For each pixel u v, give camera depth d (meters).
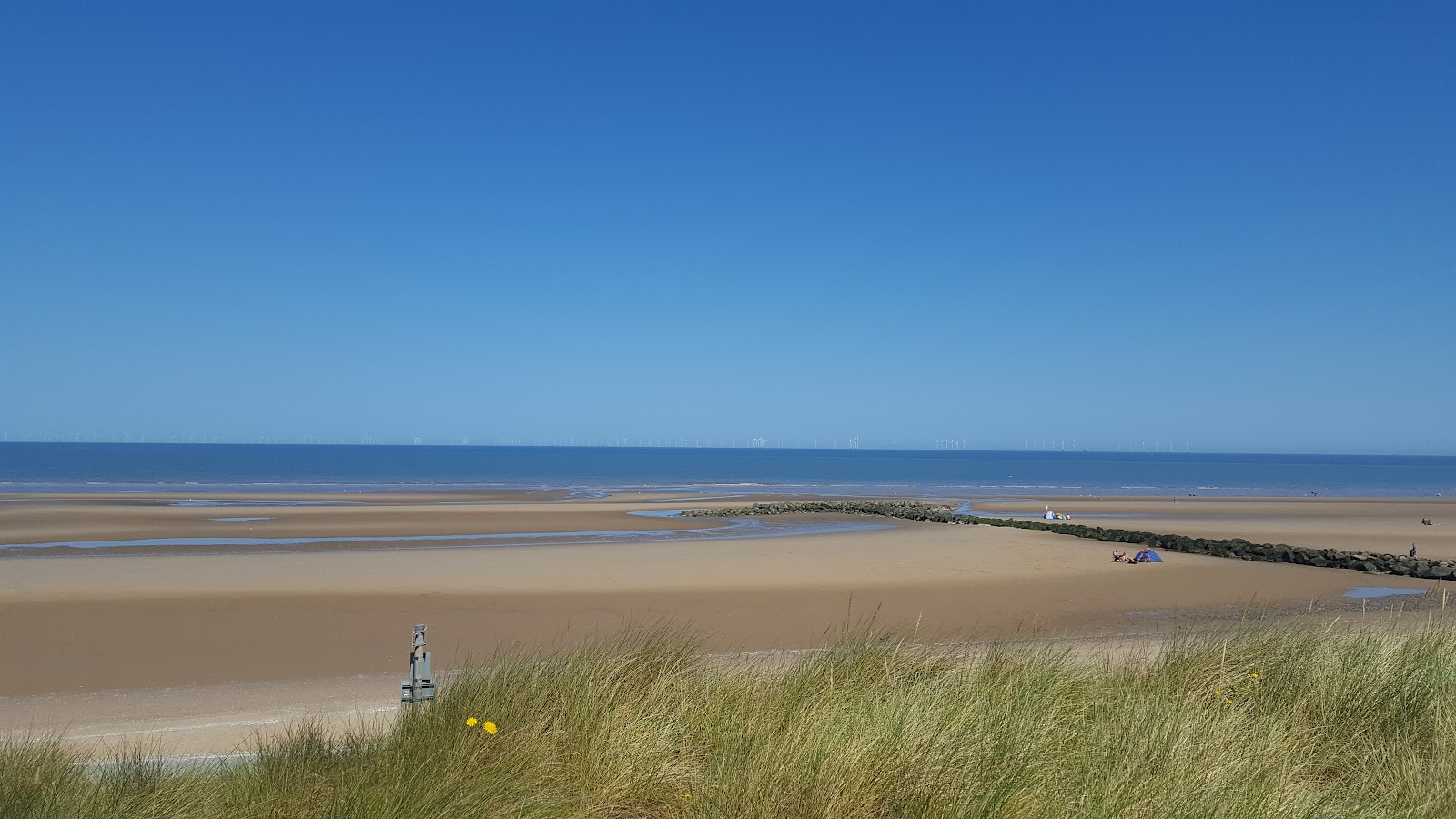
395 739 5.51
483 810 4.32
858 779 4.43
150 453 189.12
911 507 50.81
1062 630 16.88
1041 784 4.55
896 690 5.91
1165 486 105.56
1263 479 135.12
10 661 12.82
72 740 8.46
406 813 4.27
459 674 6.84
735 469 145.62
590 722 5.41
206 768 6.02
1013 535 36.25
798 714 5.22
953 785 4.43
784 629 16.61
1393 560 27.95
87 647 13.72
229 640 14.47
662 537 34.16
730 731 5.26
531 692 6.00
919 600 19.91
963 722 5.19
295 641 14.57
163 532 32.47
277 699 10.94
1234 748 5.18
